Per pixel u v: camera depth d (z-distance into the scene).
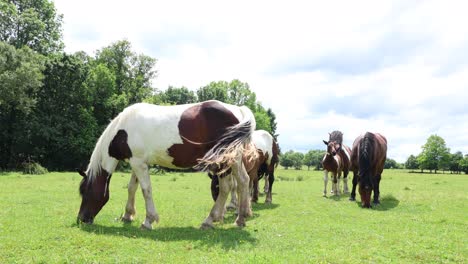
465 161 77.62
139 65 50.31
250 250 5.51
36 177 22.09
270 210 10.13
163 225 7.48
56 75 37.94
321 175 37.31
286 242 6.04
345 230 7.11
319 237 6.54
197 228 7.20
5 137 36.16
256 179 11.88
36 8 39.25
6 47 28.53
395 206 11.16
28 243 5.53
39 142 37.03
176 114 7.05
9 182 17.33
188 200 12.09
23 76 28.17
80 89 40.97
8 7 33.84
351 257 5.12
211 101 7.25
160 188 16.75
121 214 8.55
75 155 40.25
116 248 5.38
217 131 7.02
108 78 43.12
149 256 5.02
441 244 6.02
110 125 7.36
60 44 42.72
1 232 6.25
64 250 5.23
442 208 10.68
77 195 12.28
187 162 7.14
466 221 8.38
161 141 6.95
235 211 9.84
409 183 25.16
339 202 12.24
